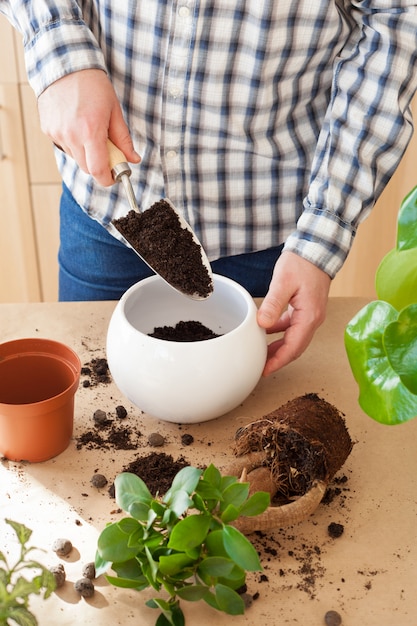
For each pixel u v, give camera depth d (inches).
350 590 30.6
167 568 28.1
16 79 73.4
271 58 43.2
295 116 47.0
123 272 53.1
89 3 44.5
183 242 40.6
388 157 43.5
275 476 34.1
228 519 29.1
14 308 46.6
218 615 29.5
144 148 47.1
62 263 55.6
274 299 39.7
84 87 39.9
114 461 36.7
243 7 41.4
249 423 38.0
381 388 22.8
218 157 47.0
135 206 39.4
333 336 45.5
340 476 35.9
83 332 45.0
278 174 48.1
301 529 33.3
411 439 38.2
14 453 36.0
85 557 31.6
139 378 36.9
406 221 21.4
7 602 25.2
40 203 80.4
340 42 44.7
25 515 33.4
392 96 42.7
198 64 43.4
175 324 43.0
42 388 38.8
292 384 41.8
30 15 41.4
